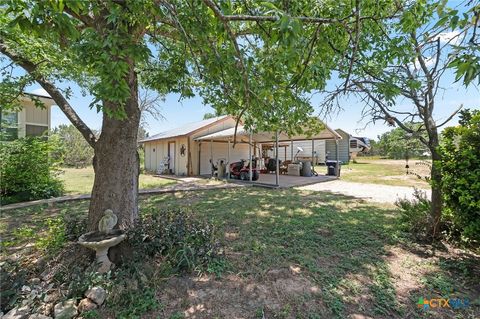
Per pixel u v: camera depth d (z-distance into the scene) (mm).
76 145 20406
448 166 3059
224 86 2609
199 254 3037
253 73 2615
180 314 2211
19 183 6980
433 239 3674
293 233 4172
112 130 3221
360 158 29797
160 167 16188
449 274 2875
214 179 12211
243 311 2258
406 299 2432
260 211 5676
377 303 2369
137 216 3488
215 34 2199
